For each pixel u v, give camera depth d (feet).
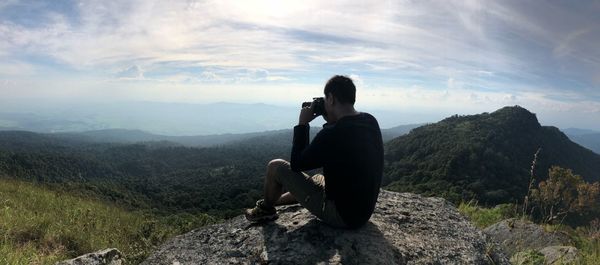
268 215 13.38
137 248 26.53
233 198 243.81
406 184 229.86
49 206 41.75
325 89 11.87
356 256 11.01
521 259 15.65
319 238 11.94
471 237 13.51
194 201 244.42
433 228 13.78
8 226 26.86
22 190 52.01
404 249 11.77
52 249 25.96
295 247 11.62
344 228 12.30
